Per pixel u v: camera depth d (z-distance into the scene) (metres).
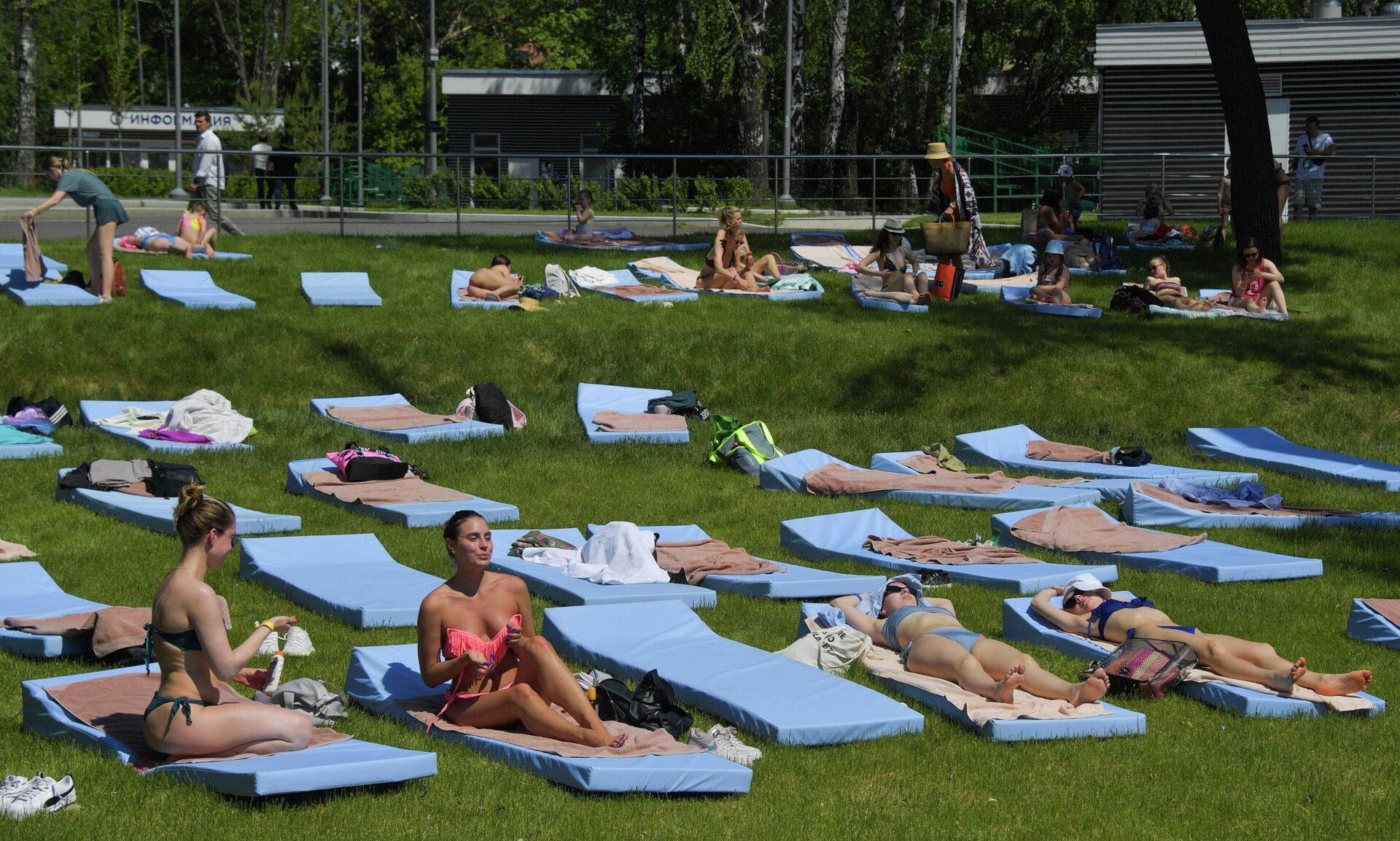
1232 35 21.70
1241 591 9.51
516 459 13.28
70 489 11.09
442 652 6.48
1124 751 6.59
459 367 17.08
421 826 5.39
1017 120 47.78
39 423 13.26
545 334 17.73
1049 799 6.00
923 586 9.43
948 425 15.96
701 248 23.28
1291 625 8.78
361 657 7.03
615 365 17.33
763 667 7.23
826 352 17.50
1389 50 30.50
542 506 11.59
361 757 5.70
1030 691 7.13
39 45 54.31
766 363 17.38
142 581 8.97
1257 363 17.14
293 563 9.18
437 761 5.84
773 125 47.69
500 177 32.53
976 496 11.79
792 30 37.97
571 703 6.14
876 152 45.81
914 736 6.66
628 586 8.78
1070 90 47.09
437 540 10.20
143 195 32.06
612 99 47.81
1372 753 6.69
